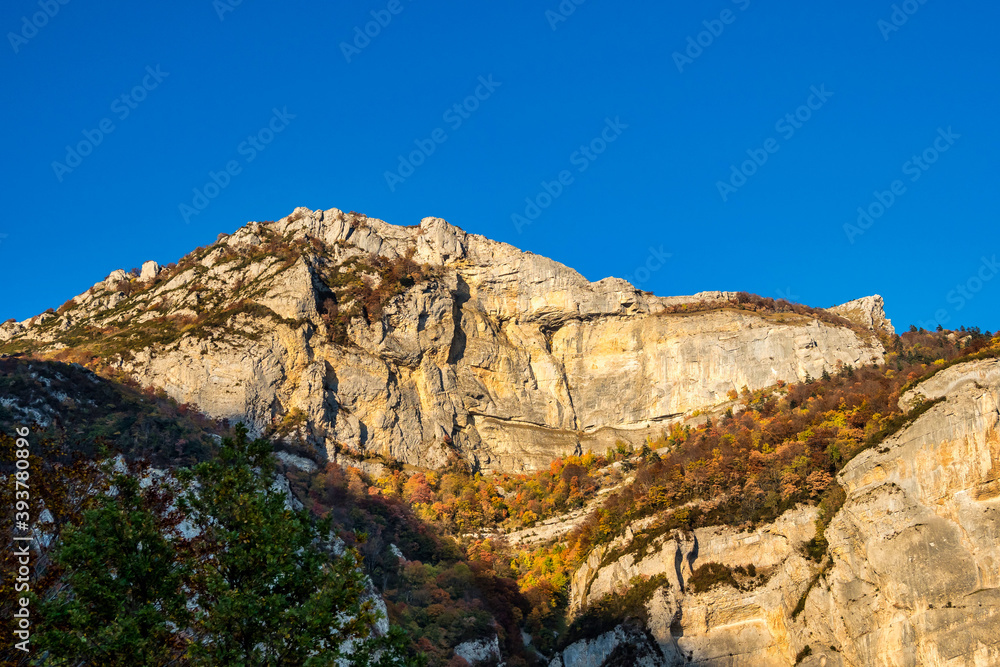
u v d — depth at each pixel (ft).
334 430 495.82
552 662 349.41
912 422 339.98
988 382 338.75
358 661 130.31
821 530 337.93
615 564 368.89
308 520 148.15
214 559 134.10
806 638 320.09
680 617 339.36
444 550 400.47
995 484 312.29
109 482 136.67
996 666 280.51
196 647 119.34
